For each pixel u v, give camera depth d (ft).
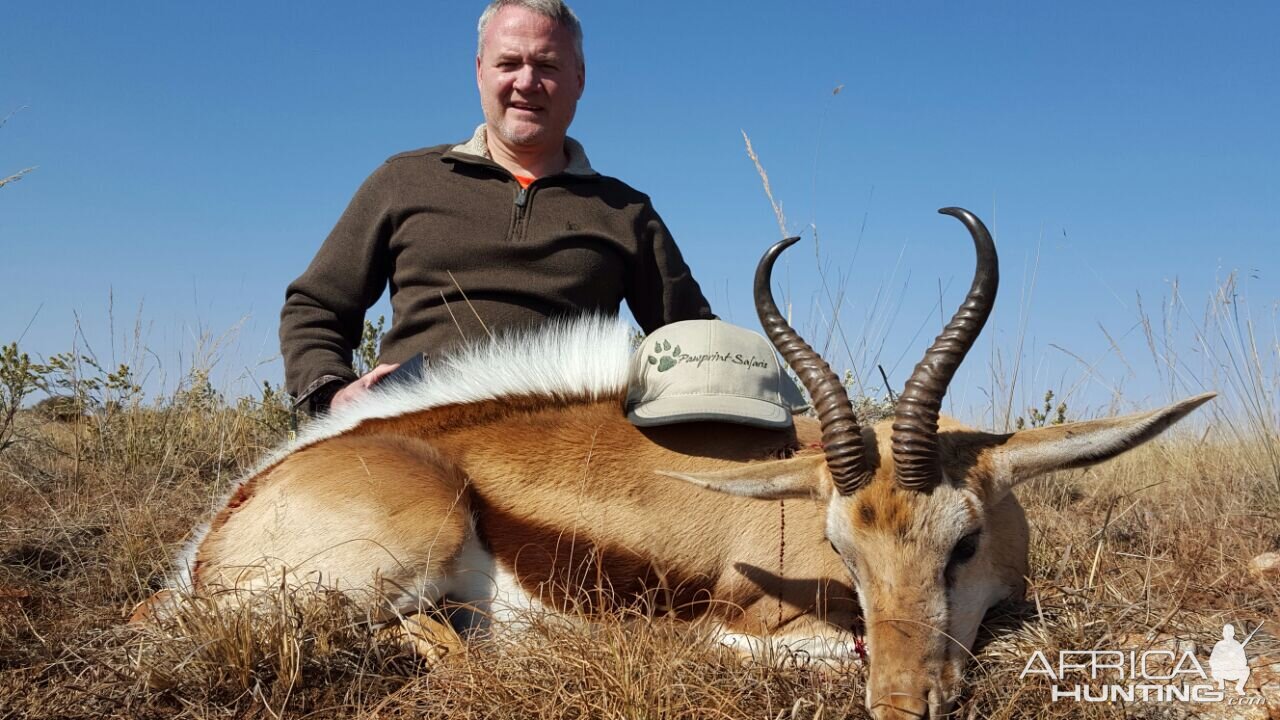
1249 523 6.62
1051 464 4.54
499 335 5.94
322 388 5.87
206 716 4.13
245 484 5.30
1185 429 9.15
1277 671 4.31
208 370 9.05
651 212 6.46
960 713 4.20
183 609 4.63
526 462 5.24
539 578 5.10
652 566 5.12
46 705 4.22
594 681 4.12
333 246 6.15
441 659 4.58
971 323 4.41
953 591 4.36
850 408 4.52
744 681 4.31
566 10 6.26
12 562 5.84
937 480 4.40
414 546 4.94
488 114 6.26
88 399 8.46
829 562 5.05
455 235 5.99
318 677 4.39
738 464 5.23
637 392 5.37
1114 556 5.88
